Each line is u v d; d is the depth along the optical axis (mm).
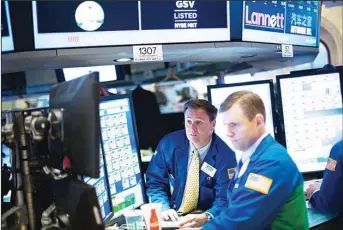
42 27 1725
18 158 1270
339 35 4133
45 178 1316
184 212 2068
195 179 2072
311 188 2318
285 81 2604
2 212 1262
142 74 4555
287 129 2613
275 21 2389
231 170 2031
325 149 2633
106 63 2383
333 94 2621
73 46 1796
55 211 1262
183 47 2023
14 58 1751
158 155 2221
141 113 3637
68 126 1205
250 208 1644
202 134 2035
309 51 2760
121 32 1870
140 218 1743
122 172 1955
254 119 1765
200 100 2080
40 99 2783
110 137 1883
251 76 3443
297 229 1739
